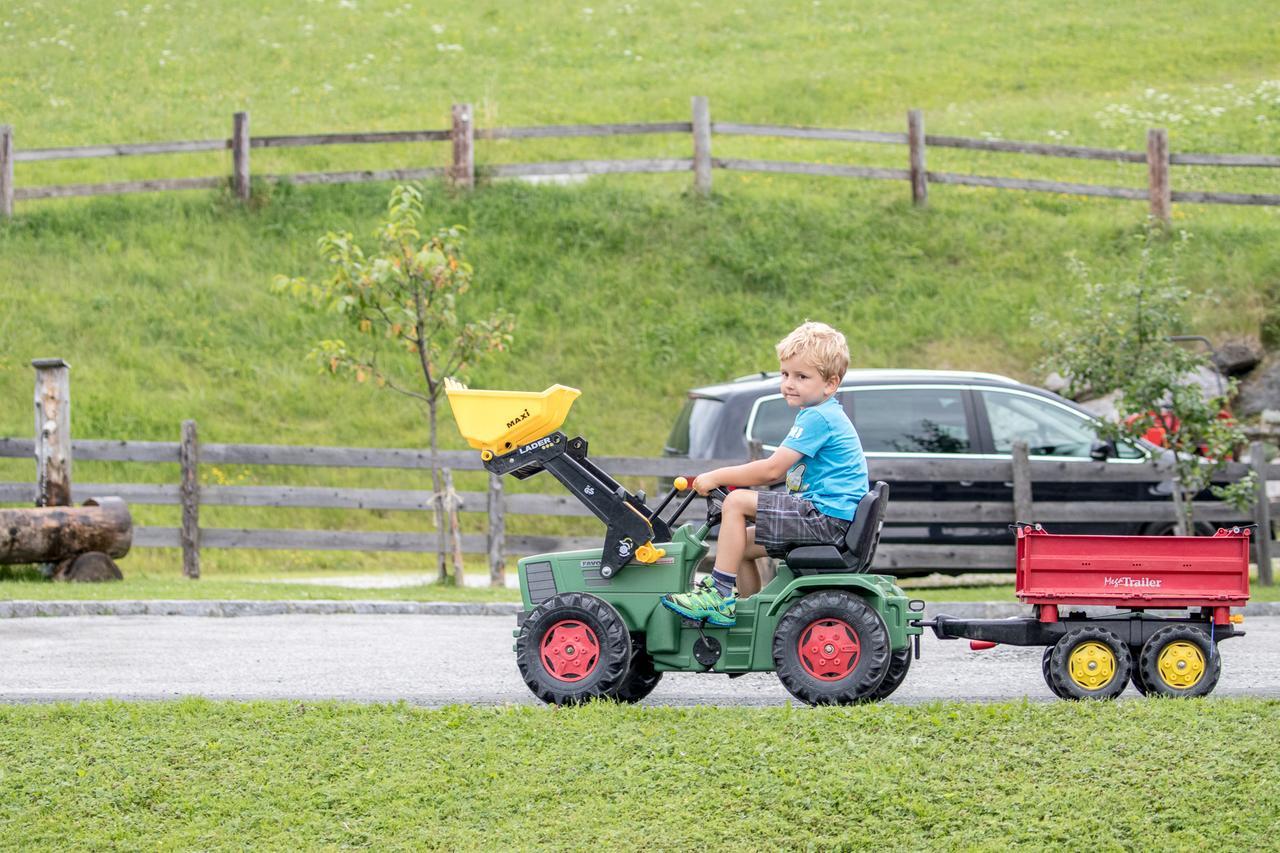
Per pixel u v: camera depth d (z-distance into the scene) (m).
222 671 29.64
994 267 79.56
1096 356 49.59
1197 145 111.44
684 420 49.00
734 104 127.19
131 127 117.88
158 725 21.08
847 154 110.12
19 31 145.88
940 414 47.75
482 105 125.75
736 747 19.23
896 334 73.56
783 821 16.97
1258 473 48.94
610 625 22.80
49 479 50.84
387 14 155.75
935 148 112.56
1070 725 20.00
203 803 18.02
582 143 116.31
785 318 75.38
